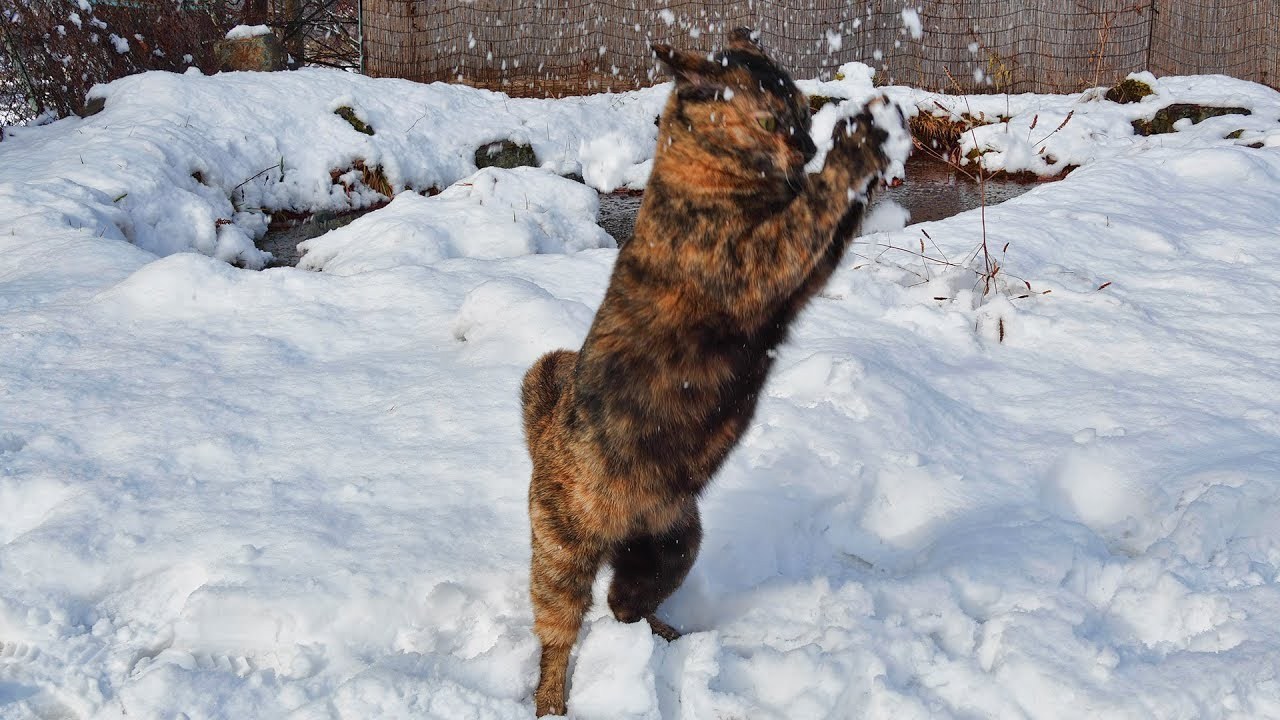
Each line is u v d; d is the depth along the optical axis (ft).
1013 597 4.75
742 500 5.46
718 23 19.62
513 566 5.01
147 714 4.27
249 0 25.46
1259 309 7.56
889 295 8.02
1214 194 10.90
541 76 20.10
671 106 4.05
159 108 15.10
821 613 4.76
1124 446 5.81
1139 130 16.38
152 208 12.58
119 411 6.21
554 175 13.32
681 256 4.05
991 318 7.47
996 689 4.26
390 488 5.53
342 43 31.55
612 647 4.51
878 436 5.91
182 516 5.32
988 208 10.50
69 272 8.91
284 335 7.38
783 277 4.00
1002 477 5.72
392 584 4.87
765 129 3.93
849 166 3.89
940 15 19.75
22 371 6.70
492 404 6.21
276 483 5.59
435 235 10.41
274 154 15.17
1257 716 4.02
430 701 4.26
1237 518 5.07
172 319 7.66
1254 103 16.06
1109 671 4.24
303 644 4.65
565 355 4.83
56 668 4.52
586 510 4.35
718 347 4.16
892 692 4.24
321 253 10.70
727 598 4.96
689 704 4.34
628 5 19.85
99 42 20.47
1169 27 19.76
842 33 19.88
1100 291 7.85
